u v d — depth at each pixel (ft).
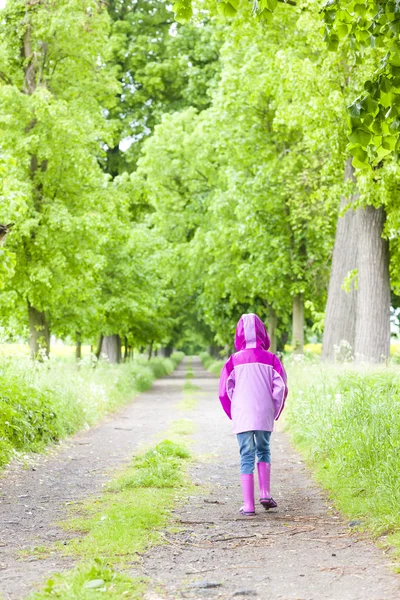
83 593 13.38
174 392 96.99
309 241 80.79
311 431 35.60
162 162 110.83
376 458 24.79
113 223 71.92
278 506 23.98
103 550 17.43
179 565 16.31
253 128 79.15
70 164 67.51
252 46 70.59
